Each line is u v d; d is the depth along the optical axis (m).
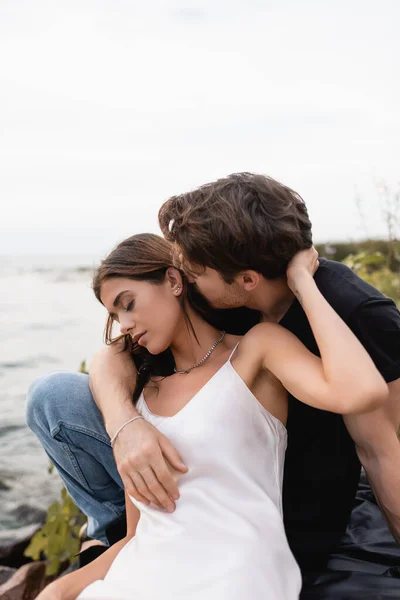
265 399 1.93
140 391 2.06
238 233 1.84
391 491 1.96
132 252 1.98
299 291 1.86
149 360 2.08
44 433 2.45
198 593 1.59
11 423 6.02
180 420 1.88
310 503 2.07
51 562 3.05
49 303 18.77
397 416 1.92
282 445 1.95
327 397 1.69
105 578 1.76
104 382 2.12
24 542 3.48
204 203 1.89
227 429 1.84
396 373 1.85
